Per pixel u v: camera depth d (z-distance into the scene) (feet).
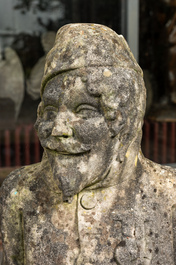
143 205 3.07
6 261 3.28
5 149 8.91
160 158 9.40
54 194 3.09
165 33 8.76
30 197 3.14
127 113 2.87
